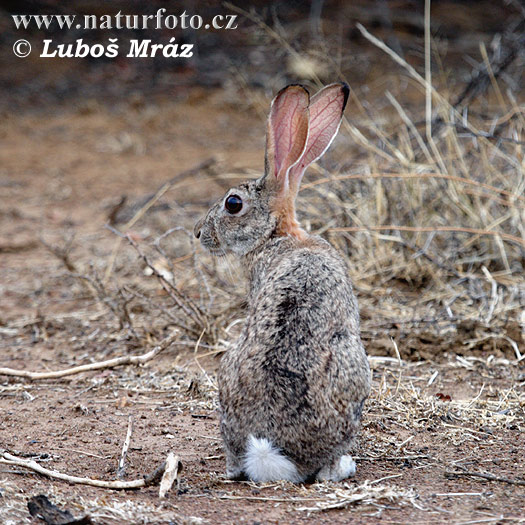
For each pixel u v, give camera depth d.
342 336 7.03
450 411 8.96
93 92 27.45
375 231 12.82
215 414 9.06
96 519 6.23
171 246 15.09
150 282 13.61
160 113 25.83
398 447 8.05
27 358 10.99
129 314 12.25
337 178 11.78
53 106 26.61
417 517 6.44
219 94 26.58
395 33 28.08
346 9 29.31
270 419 6.80
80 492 6.89
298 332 6.89
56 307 13.11
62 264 15.00
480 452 7.99
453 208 13.23
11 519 6.17
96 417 8.98
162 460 7.86
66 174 21.42
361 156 15.26
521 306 11.51
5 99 26.95
